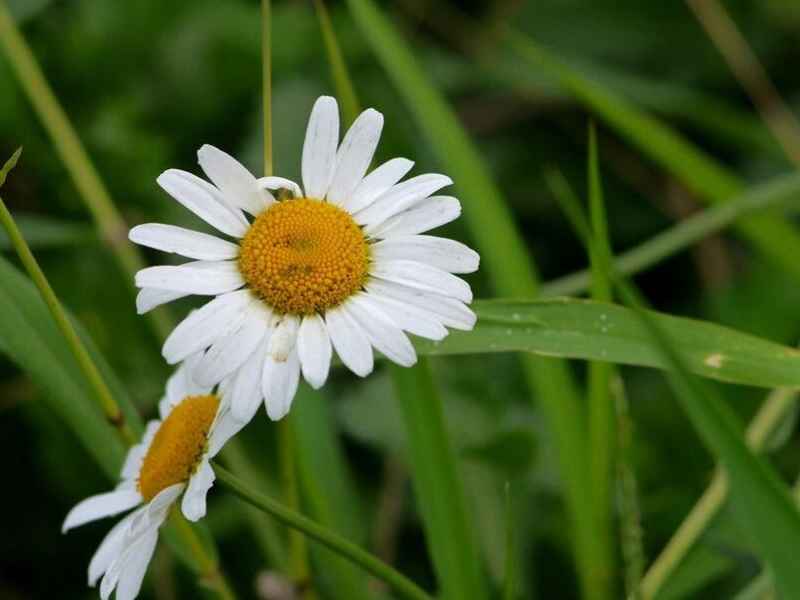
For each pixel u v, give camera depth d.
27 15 0.43
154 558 0.41
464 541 0.33
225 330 0.28
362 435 0.40
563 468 0.34
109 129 0.47
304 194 0.30
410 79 0.38
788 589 0.27
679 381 0.28
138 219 0.47
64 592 0.44
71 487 0.44
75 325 0.34
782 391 0.35
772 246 0.40
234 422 0.28
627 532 0.31
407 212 0.29
